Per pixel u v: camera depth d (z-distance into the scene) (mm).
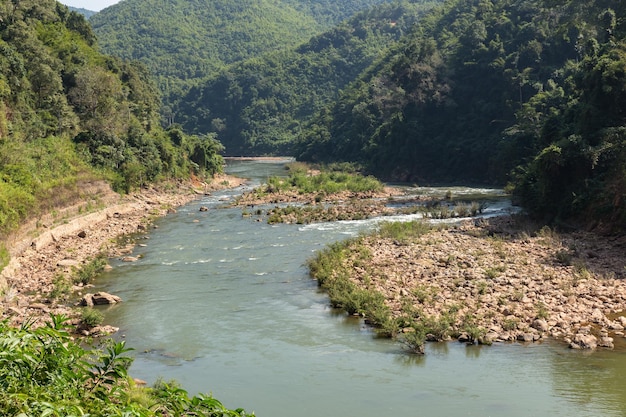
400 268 32125
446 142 103938
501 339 21562
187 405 8461
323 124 147250
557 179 47000
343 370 19672
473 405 16703
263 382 18891
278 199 69312
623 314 23719
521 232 41562
